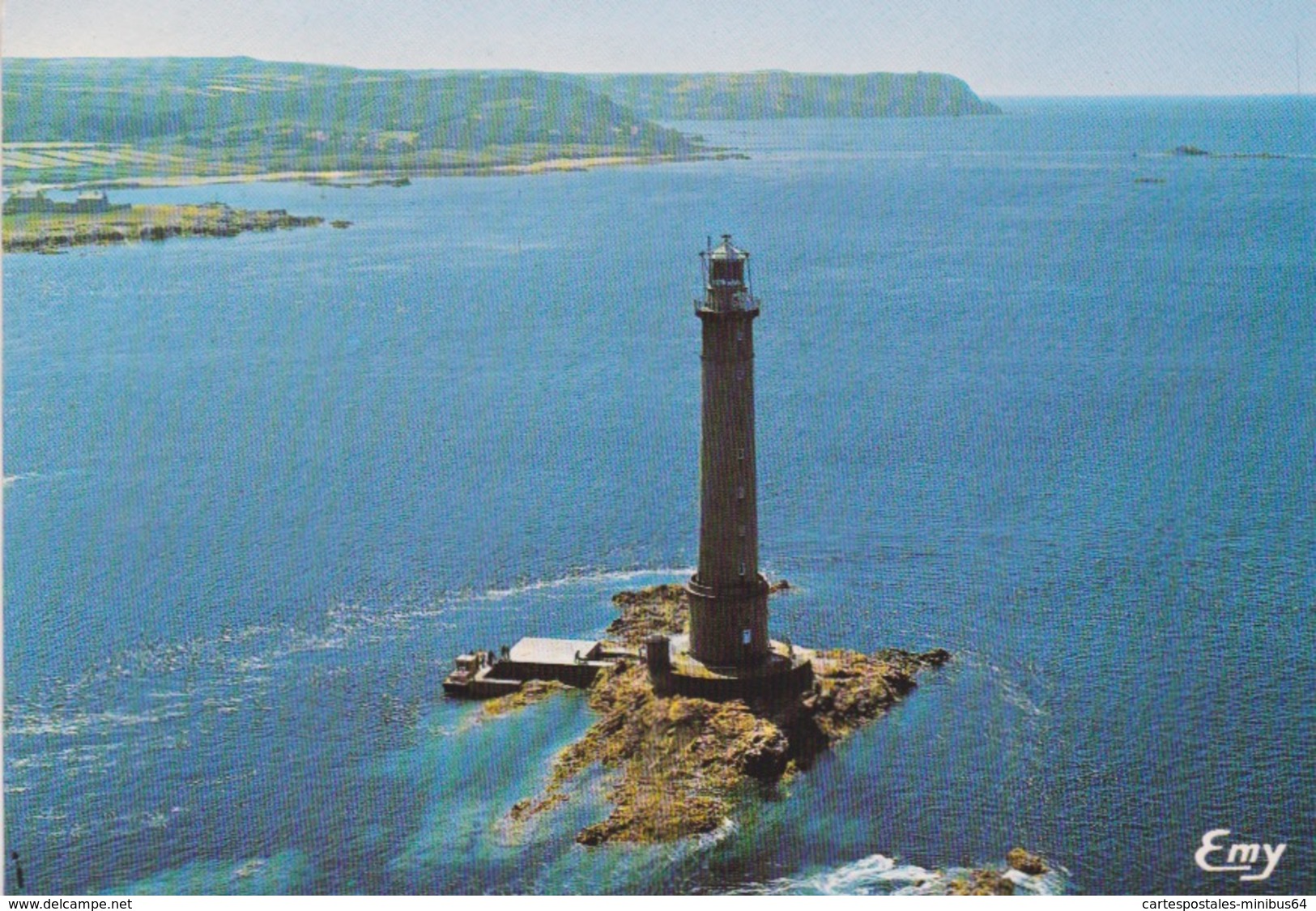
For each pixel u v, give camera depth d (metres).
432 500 152.75
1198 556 130.75
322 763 95.00
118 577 129.88
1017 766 92.94
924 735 96.44
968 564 129.38
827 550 133.75
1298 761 93.94
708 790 89.12
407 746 96.88
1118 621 115.94
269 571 131.00
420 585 126.75
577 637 113.38
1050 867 83.06
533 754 94.88
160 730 99.94
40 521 147.12
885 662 105.25
